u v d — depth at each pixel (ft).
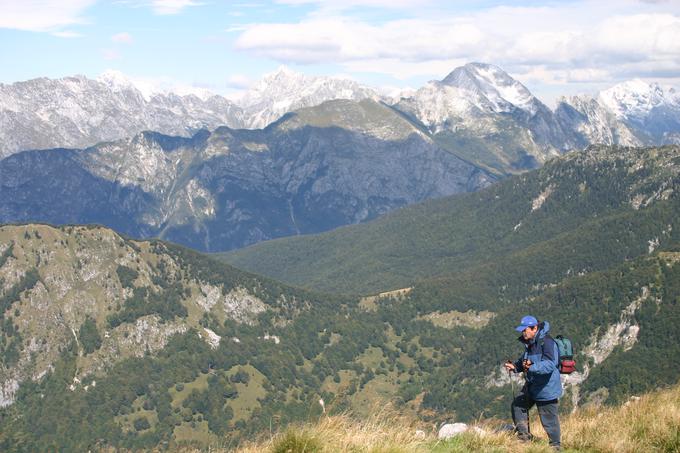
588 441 75.97
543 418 74.74
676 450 70.54
